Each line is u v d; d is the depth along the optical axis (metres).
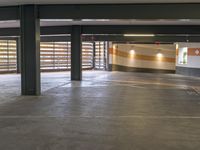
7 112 5.79
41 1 7.50
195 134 4.22
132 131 4.38
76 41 12.58
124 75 17.16
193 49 17.55
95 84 11.45
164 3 7.54
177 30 11.55
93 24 12.00
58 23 11.55
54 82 12.12
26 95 8.16
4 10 8.23
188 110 6.09
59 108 6.23
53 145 3.72
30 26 8.04
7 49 17.97
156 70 22.38
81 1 7.46
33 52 8.10
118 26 11.99
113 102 7.06
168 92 9.15
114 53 21.42
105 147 3.63
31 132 4.31
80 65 12.92
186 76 17.58
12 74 17.25
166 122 4.97
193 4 7.46
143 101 7.27
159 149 3.56
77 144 3.76
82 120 5.09
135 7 7.70
